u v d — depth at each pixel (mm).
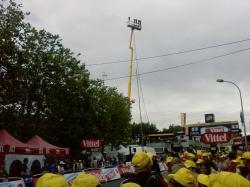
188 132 58562
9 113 34156
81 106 41250
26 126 36219
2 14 30344
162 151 57938
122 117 52375
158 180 5531
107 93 50812
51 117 38844
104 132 48219
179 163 9406
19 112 35500
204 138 22766
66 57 39062
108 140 50469
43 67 37125
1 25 30000
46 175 4508
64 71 38844
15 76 30844
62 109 39125
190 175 4930
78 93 40000
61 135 41062
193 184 4910
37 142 26031
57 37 37719
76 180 4453
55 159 30234
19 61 30672
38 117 37281
